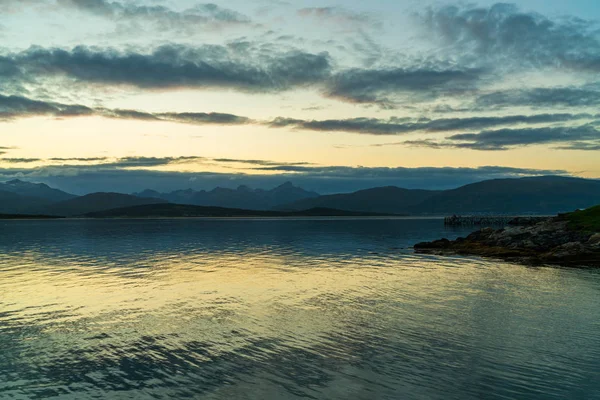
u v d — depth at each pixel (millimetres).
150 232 128000
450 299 31469
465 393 15953
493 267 48844
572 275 42688
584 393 15961
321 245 81250
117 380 17203
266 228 158625
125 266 49812
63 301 31062
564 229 71125
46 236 107500
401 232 130250
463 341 21719
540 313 27359
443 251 67125
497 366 18453
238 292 34250
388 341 21750
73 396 15867
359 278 41031
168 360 19281
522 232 73938
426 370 18078
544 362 18938
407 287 36281
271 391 16141
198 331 23516
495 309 28344
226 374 17688
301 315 26906
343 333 23016
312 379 17188
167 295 33156
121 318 26312
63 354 20094
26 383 16969
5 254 63688
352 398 15578
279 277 41750
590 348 20719
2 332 23500
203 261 54906
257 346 21047
